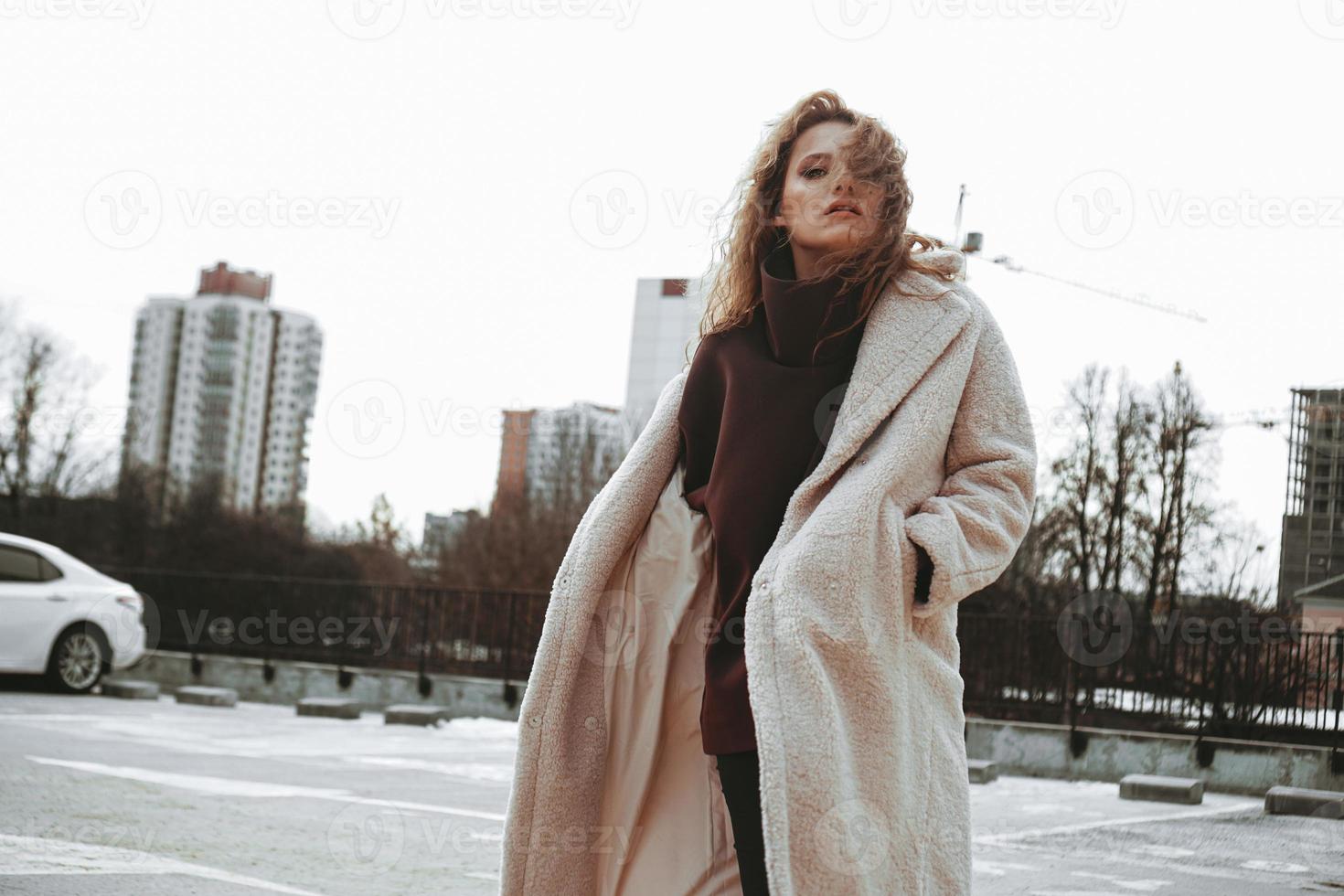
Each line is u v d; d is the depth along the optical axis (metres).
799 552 1.66
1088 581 23.02
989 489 1.76
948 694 1.75
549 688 1.90
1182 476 22.70
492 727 11.41
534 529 34.81
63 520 40.12
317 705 11.95
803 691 1.61
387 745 9.19
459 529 36.03
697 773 1.88
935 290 1.83
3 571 12.18
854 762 1.63
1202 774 8.71
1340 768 8.29
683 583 1.91
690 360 2.11
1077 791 8.31
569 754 1.91
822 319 1.84
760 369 1.87
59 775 6.03
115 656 12.73
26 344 39.69
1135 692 10.17
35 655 12.16
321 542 40.62
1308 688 9.23
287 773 6.93
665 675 1.89
